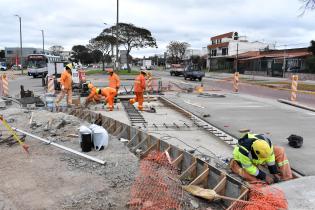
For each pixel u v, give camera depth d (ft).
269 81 127.03
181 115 45.55
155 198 16.97
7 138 28.19
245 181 19.66
